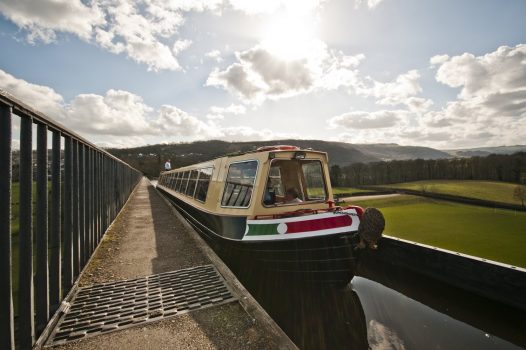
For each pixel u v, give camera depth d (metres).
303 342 5.14
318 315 5.61
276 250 5.36
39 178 3.36
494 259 10.63
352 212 5.48
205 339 3.26
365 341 5.33
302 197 7.15
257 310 3.83
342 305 6.04
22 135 2.84
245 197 6.26
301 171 7.19
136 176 32.88
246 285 6.29
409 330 5.94
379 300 7.50
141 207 15.70
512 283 6.46
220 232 6.97
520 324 6.23
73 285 4.58
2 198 2.43
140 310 3.95
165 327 3.51
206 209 8.24
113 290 4.65
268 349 3.08
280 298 5.64
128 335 3.35
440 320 6.52
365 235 5.12
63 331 3.41
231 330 3.44
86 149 5.93
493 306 6.82
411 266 9.07
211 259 6.11
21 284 2.82
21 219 2.82
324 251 5.22
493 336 5.95
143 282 4.98
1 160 2.40
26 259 2.84
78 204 5.00
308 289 5.54
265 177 5.96
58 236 3.92
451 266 7.86
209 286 4.77
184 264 5.99
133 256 6.55
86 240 5.84
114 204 10.88
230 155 7.50
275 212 6.01
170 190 18.16
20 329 2.80
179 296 4.40
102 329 3.46
